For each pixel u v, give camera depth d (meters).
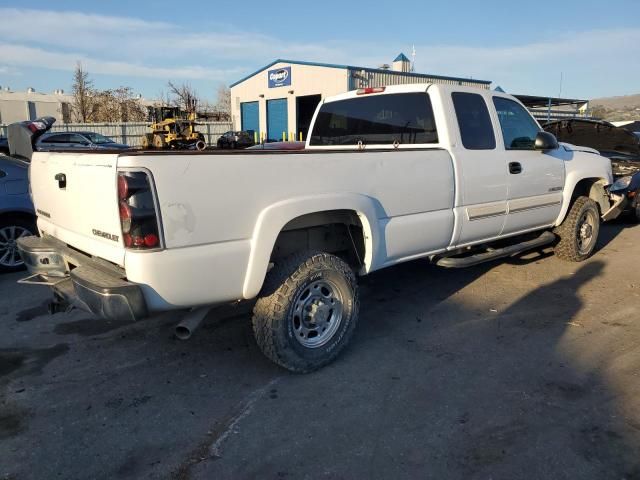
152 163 2.85
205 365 3.90
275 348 3.54
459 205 4.66
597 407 3.26
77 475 2.69
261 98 32.66
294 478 2.65
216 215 3.09
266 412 3.25
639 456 2.78
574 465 2.72
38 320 4.79
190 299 3.09
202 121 37.66
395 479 2.63
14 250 6.31
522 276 6.07
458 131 4.71
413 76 29.89
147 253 2.88
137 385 3.61
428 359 3.95
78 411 3.29
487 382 3.59
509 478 2.63
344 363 3.89
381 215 3.99
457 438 2.96
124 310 2.89
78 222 3.39
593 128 9.95
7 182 6.14
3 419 3.20
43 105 61.97
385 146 5.14
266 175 3.29
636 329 4.52
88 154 3.16
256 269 3.29
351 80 27.52
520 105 5.60
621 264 6.63
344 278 3.78
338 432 3.03
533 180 5.50
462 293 5.47
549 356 3.98
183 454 2.86
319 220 3.86
